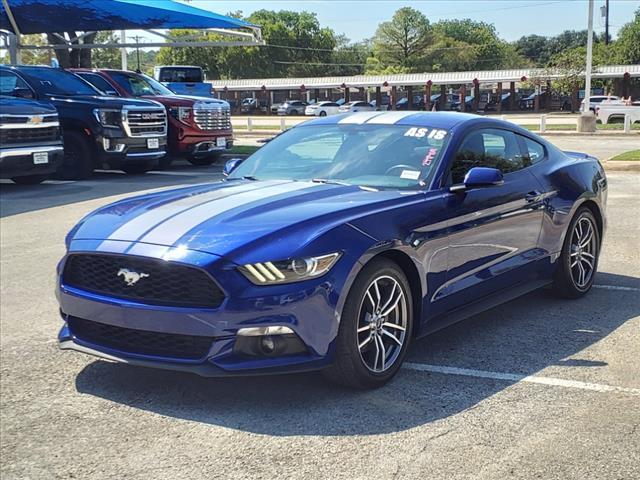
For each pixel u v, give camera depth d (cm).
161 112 1518
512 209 512
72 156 1443
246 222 389
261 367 361
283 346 365
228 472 321
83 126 1433
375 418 373
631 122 3638
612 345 483
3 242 860
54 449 348
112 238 396
